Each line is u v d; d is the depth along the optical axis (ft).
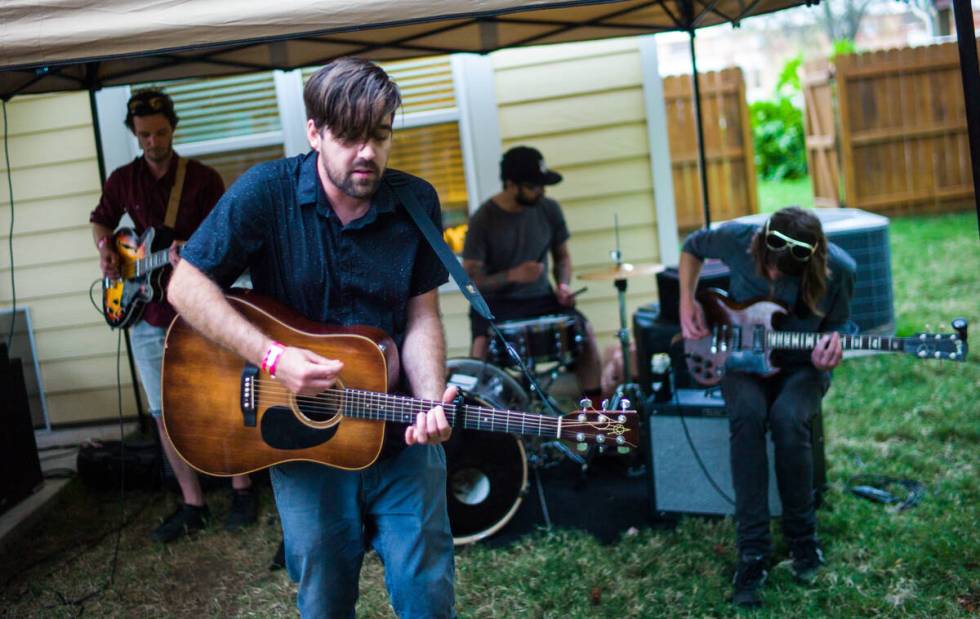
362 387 7.86
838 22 62.23
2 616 12.08
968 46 9.30
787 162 53.36
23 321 20.15
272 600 11.87
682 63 75.87
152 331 13.58
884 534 12.10
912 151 35.70
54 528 15.02
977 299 23.47
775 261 11.48
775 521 12.93
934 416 16.21
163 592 12.44
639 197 19.94
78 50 9.20
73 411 20.42
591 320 20.22
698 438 13.08
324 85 7.02
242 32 9.23
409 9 9.22
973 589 10.64
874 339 10.96
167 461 15.90
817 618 10.45
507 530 13.51
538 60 19.63
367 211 7.73
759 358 11.70
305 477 8.07
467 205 20.11
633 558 12.14
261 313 7.82
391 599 8.00
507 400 14.19
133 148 19.69
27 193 19.81
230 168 19.97
